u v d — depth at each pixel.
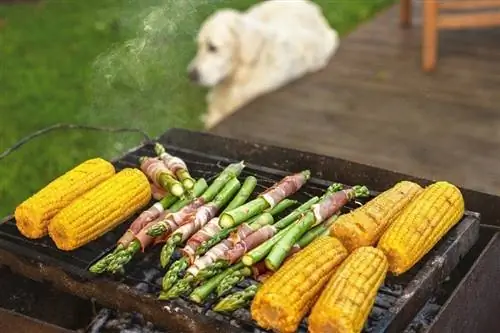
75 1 6.58
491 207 2.10
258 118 3.76
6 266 1.92
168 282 1.71
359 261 1.64
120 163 2.34
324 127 3.64
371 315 1.71
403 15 4.92
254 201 1.96
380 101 3.89
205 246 1.80
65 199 1.95
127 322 1.92
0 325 1.78
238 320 1.67
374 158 3.31
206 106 4.52
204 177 2.25
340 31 5.67
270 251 1.78
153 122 4.22
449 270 1.80
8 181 3.86
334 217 1.95
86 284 1.76
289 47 4.41
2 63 5.32
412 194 1.93
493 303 1.99
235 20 4.34
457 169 3.13
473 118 3.62
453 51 4.49
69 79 5.04
